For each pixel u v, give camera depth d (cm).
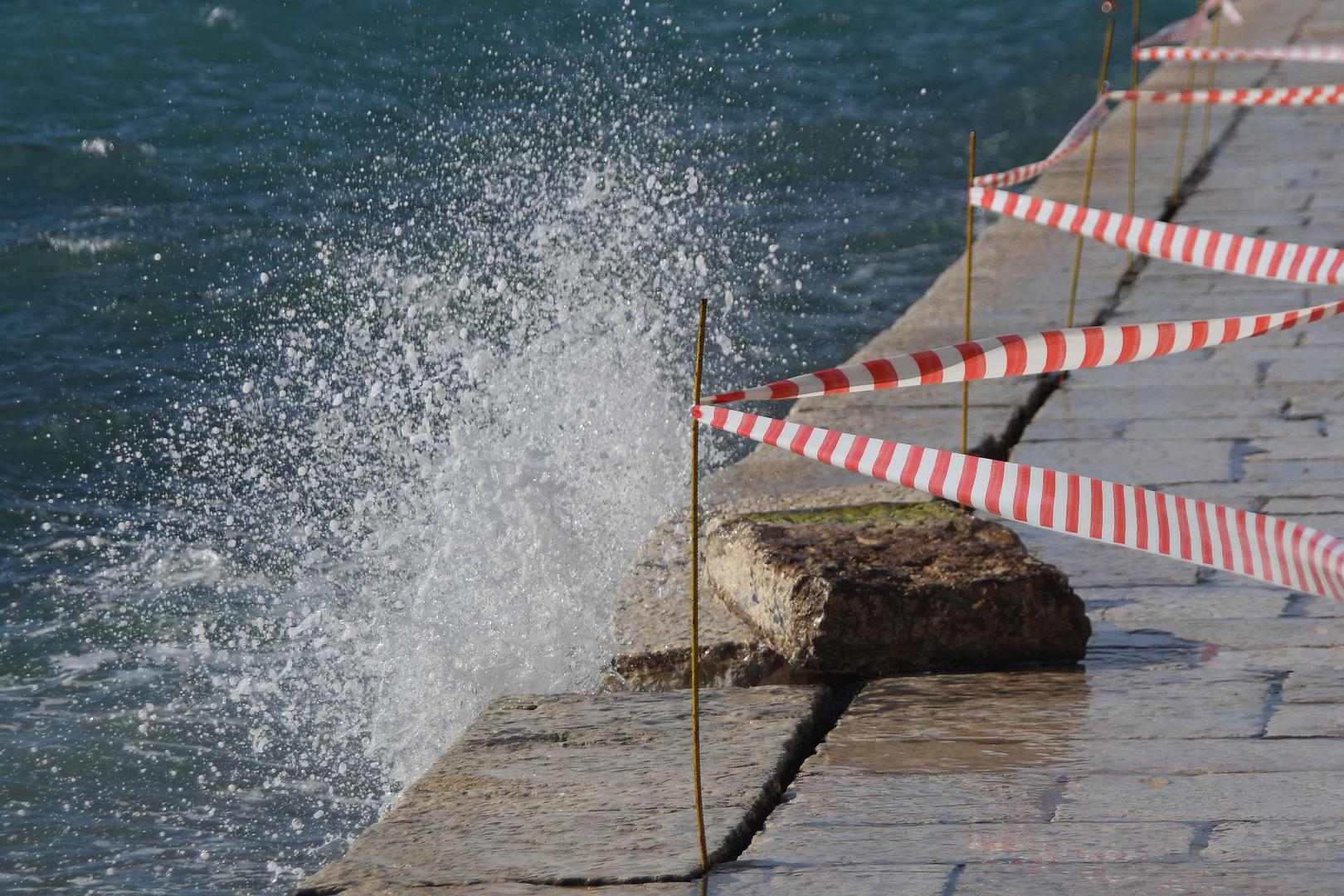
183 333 3083
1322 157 3228
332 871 881
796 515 1330
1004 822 919
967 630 1170
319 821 1312
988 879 846
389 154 4534
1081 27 6731
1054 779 977
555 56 5919
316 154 4572
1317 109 3722
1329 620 1242
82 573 1914
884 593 1165
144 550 1988
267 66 5872
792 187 4212
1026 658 1181
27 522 2120
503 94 5334
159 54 6084
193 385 2753
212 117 5097
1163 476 1627
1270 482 1589
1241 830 892
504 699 1152
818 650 1166
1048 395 1955
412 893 852
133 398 2695
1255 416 1808
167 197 4159
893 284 3319
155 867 1249
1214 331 877
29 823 1316
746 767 1001
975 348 865
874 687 1152
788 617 1180
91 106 5316
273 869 1242
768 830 924
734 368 2758
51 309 3247
